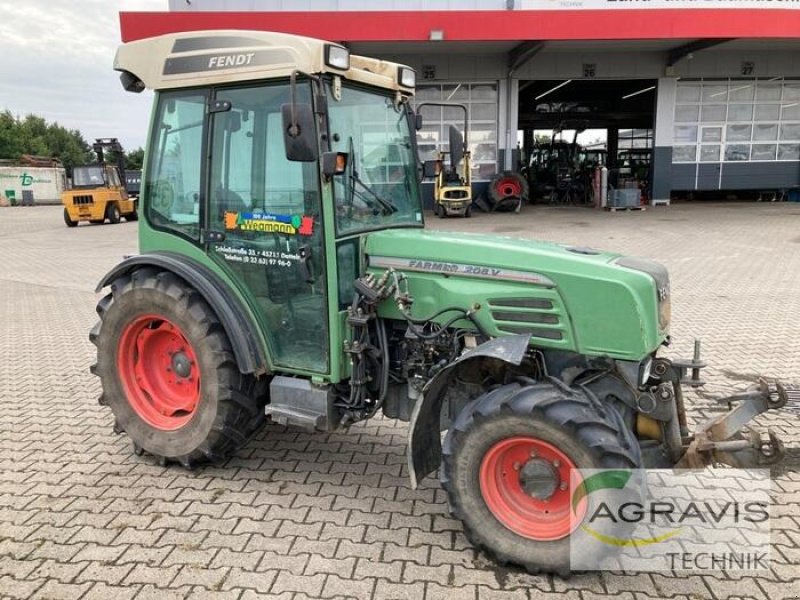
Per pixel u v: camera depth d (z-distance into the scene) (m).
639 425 3.30
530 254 3.34
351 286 3.64
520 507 3.07
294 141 3.11
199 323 3.71
